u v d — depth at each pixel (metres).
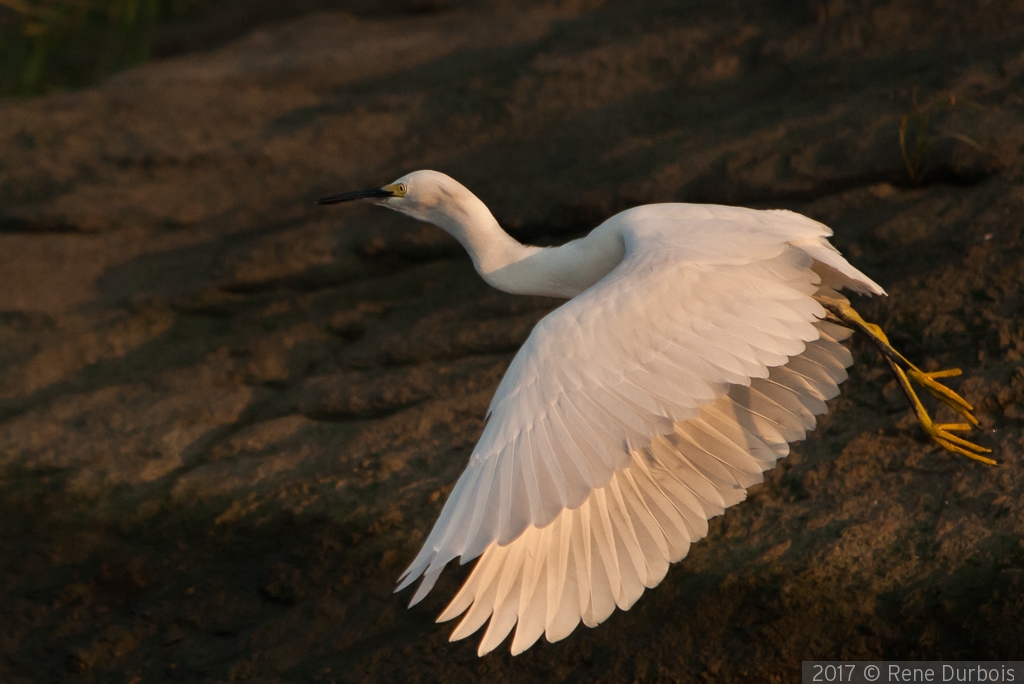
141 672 9.13
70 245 14.41
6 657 9.52
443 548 5.40
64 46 22.34
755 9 14.89
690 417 5.82
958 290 9.73
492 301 11.80
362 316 12.39
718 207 7.80
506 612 5.91
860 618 7.75
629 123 13.77
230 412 11.45
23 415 11.87
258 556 9.71
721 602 8.03
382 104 15.48
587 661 8.05
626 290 6.30
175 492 10.42
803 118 12.59
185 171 15.24
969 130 11.23
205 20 22.30
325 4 21.09
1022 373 8.71
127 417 11.54
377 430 10.44
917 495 8.27
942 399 7.98
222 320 13.02
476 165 13.89
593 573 6.16
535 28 16.36
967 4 13.17
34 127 16.34
